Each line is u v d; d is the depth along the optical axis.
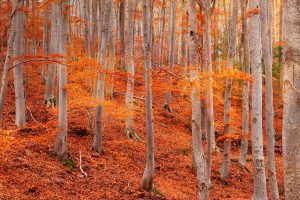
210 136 9.59
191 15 8.66
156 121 22.95
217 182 15.85
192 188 14.21
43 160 12.26
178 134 21.67
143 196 11.40
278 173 18.08
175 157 17.78
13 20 10.20
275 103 26.77
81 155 14.01
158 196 11.70
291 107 2.43
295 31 2.41
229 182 16.12
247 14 9.91
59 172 11.70
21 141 13.00
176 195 12.47
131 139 18.09
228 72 9.02
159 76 14.82
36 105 18.69
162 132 21.23
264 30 10.84
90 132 16.91
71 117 18.19
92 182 11.78
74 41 28.33
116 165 14.27
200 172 8.56
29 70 25.67
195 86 8.50
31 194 9.58
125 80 17.28
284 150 2.48
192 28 8.66
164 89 13.84
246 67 16.03
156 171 15.42
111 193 11.10
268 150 11.18
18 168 10.96
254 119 10.34
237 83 22.95
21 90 14.66
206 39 10.25
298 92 2.41
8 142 10.49
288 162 2.45
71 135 16.41
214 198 13.55
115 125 19.11
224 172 15.93
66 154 12.78
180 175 15.54
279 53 27.19
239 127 21.89
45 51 21.00
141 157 16.08
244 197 14.39
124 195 11.16
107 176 12.67
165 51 38.56
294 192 2.42
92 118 16.97
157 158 17.02
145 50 11.44
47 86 18.91
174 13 25.36
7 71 10.05
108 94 19.47
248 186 16.16
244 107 17.56
